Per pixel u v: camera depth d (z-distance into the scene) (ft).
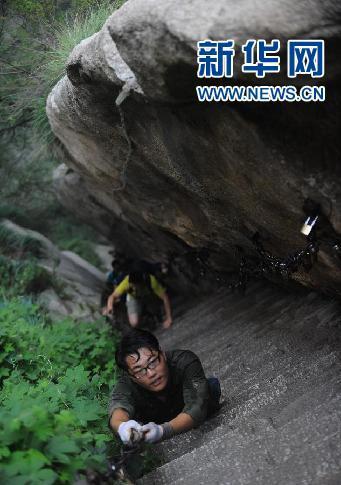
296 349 17.89
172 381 13.34
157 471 12.18
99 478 10.17
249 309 25.64
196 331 27.07
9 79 29.09
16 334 19.69
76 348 22.21
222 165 13.80
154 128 15.10
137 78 11.16
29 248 40.65
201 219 19.58
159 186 19.90
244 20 9.01
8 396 14.98
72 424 12.51
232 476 11.10
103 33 13.85
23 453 9.15
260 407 14.21
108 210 34.40
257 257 18.83
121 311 31.17
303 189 11.78
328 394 13.12
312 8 8.78
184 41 9.45
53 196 49.78
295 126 10.92
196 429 14.23
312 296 21.38
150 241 32.63
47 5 25.86
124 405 12.98
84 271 44.65
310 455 10.68
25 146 38.17
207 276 31.04
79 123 18.72
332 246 12.50
